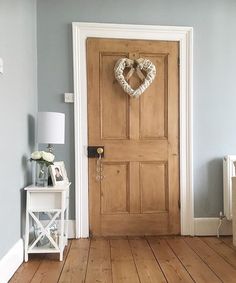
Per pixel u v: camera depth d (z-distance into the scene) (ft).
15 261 6.89
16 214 7.22
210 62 9.82
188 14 9.75
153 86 9.73
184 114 9.75
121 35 9.58
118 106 9.65
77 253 8.05
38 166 8.66
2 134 6.27
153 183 9.75
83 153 9.55
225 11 9.86
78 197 9.44
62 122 8.23
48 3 9.40
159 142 9.73
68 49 9.45
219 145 9.86
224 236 9.68
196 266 7.16
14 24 7.15
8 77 6.69
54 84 9.43
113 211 9.64
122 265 7.22
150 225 9.70
